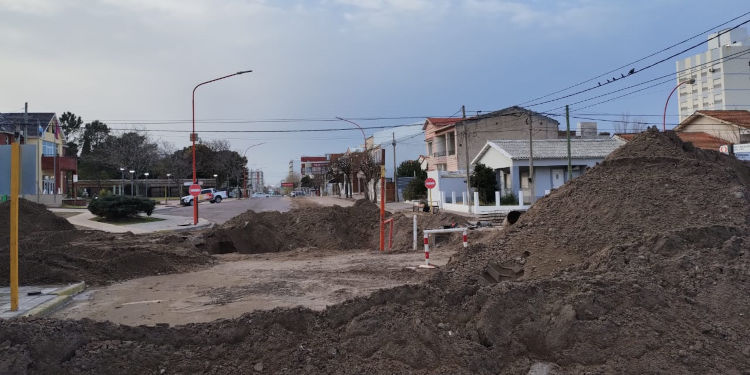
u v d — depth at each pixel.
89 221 27.73
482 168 37.03
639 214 9.28
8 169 7.77
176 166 76.38
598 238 8.95
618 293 5.42
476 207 29.06
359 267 11.97
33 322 4.69
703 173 10.55
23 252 11.25
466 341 4.87
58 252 11.34
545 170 34.28
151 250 12.38
